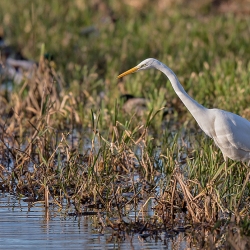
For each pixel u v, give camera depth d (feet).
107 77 65.00
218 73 59.36
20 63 67.26
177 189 33.76
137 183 36.45
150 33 85.25
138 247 27.96
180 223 30.94
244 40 77.30
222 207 30.91
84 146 44.91
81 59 74.59
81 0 105.60
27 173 36.94
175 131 49.67
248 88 54.03
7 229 30.04
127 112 51.83
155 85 58.59
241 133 33.60
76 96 57.06
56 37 85.81
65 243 28.27
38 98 54.39
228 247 27.20
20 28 90.43
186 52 71.77
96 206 33.58
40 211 32.91
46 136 42.01
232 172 35.24
